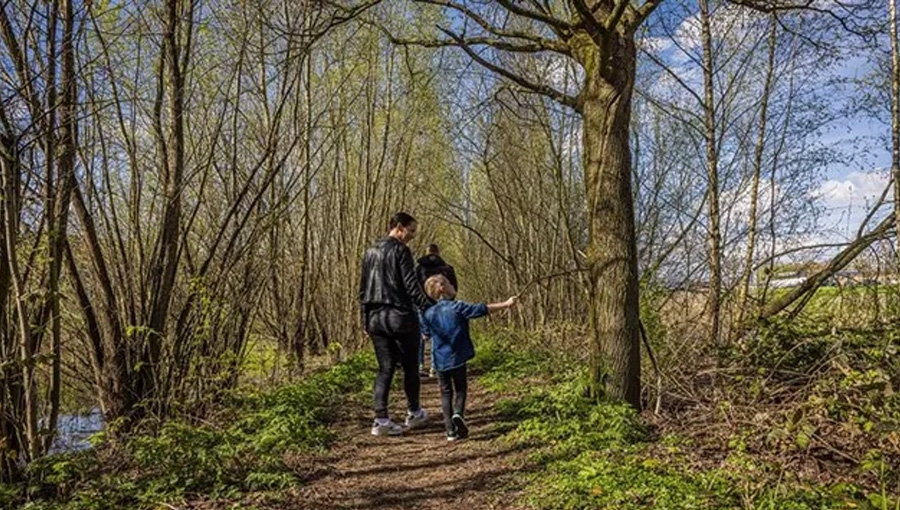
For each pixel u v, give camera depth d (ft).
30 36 16.83
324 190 48.73
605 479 13.64
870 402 13.91
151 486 14.85
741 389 18.51
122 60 22.20
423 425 22.45
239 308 26.21
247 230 28.30
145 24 22.44
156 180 24.84
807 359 19.21
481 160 53.47
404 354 21.65
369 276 21.39
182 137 22.56
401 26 45.01
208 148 26.71
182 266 24.79
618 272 19.63
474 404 26.81
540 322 47.55
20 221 16.65
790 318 20.99
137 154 24.59
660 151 34.60
